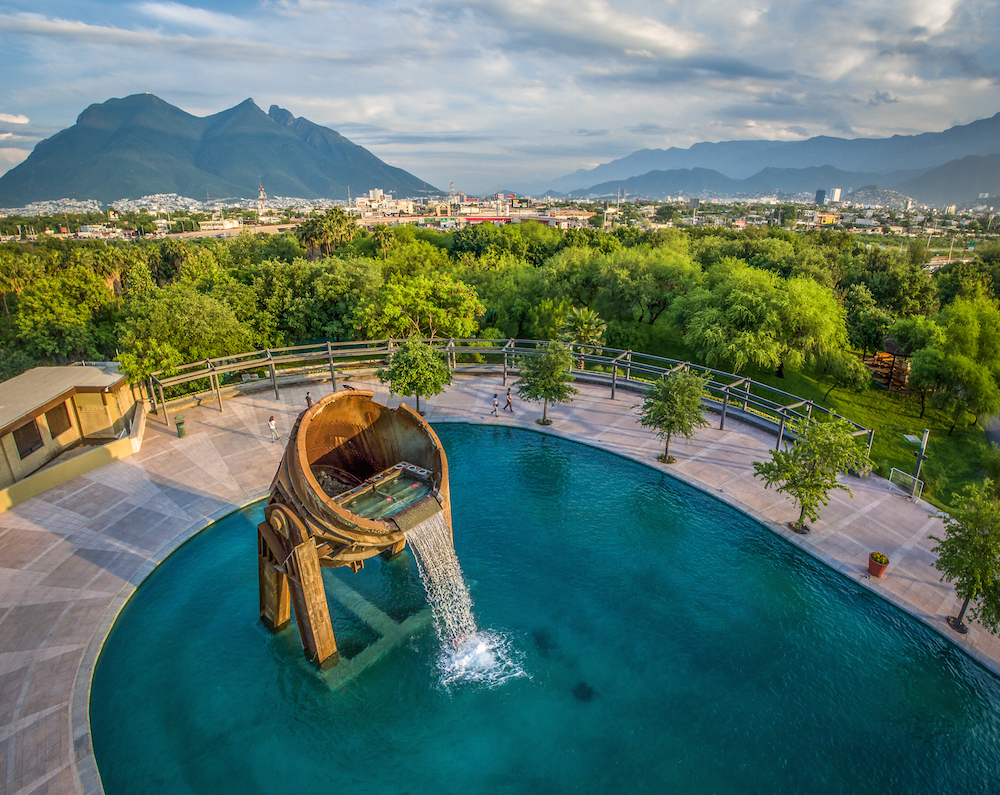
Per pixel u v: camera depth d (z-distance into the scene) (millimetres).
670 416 30094
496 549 24047
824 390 53125
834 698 17125
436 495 19531
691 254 79562
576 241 94938
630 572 22719
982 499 19125
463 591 21359
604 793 14195
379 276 59031
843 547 24062
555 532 25312
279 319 56719
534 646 18891
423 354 35625
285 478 17547
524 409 38812
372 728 15953
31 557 22828
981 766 15141
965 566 18547
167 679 17547
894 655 18781
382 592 21469
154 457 31422
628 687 17344
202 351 42594
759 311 49062
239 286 56094
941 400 47438
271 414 37281
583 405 39625
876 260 77000
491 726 15977
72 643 18594
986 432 47125
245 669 17953
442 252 92375
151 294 54844
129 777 14469
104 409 32156
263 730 15883
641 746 15438
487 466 31250
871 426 47188
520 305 65500
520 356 45906
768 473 25016
